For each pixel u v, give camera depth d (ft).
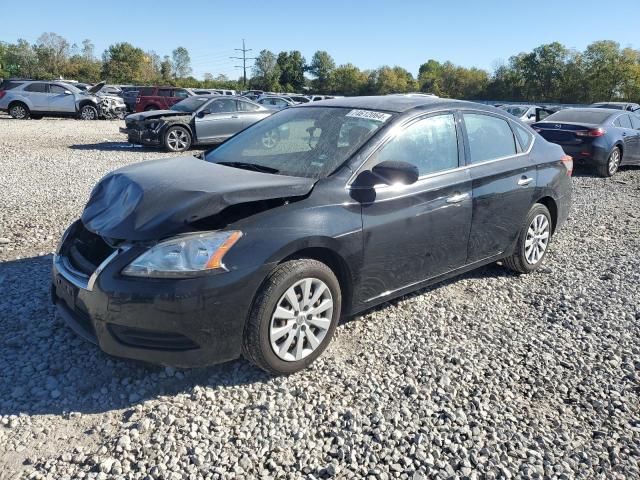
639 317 14.26
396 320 13.55
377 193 11.80
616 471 8.79
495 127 15.48
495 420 9.89
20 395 9.96
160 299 9.37
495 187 14.61
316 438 9.23
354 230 11.28
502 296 15.33
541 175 16.31
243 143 14.15
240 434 9.18
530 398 10.65
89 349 11.50
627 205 28.35
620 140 37.60
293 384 10.69
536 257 16.96
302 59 336.90
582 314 14.32
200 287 9.46
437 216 13.03
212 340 9.80
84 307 9.97
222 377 10.80
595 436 9.62
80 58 299.17
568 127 37.37
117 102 87.40
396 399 10.37
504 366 11.72
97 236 10.51
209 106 48.06
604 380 11.32
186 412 9.71
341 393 10.48
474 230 14.24
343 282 11.73
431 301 14.76
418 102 14.06
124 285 9.46
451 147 13.85
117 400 9.99
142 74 302.86
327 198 11.12
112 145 48.88
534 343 12.76
